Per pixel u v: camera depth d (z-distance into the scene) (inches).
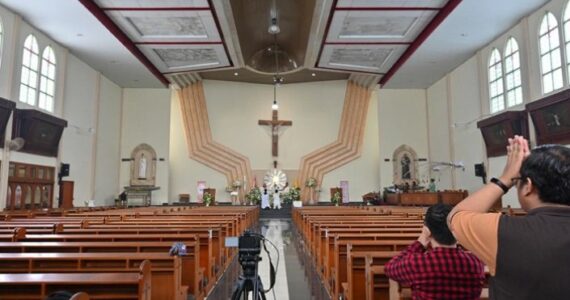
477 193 51.8
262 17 667.4
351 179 812.6
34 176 494.6
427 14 474.0
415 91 765.9
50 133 515.2
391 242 159.2
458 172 642.8
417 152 750.5
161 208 569.6
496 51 534.9
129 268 126.1
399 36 541.0
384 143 752.3
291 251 331.3
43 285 94.3
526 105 453.1
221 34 529.0
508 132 492.1
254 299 116.1
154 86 749.9
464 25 486.9
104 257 123.0
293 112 849.5
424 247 81.7
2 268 125.6
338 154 816.9
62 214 382.9
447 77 675.4
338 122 841.5
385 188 722.2
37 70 498.3
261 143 842.2
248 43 717.3
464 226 47.9
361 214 367.6
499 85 533.6
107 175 695.1
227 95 851.4
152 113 756.6
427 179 743.1
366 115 816.9
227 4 452.1
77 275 95.3
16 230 171.5
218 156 816.9
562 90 414.3
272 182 818.2
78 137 597.6
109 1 439.2
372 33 529.7
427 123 756.0
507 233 43.6
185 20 488.1
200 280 183.0
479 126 546.3
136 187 720.3
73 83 583.5
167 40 550.6
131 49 564.4
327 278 204.1
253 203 765.9
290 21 677.9
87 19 464.1
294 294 199.5
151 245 146.9
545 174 45.0
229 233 269.3
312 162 821.2
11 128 454.9
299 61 758.5
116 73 669.9
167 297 135.6
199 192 802.2
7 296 96.4
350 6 450.6
